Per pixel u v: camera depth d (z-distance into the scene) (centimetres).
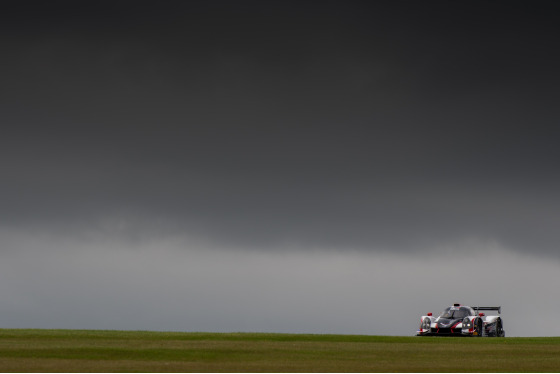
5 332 6112
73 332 6256
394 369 4153
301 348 5269
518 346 5697
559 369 4250
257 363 4391
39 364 4181
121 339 5675
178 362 4412
